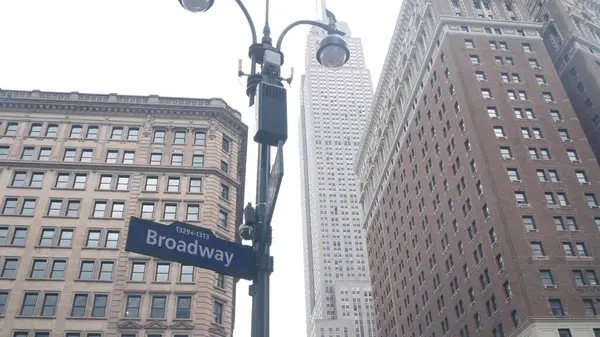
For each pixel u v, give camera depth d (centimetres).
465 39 8250
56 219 5619
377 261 11238
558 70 9131
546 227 6212
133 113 6556
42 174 5966
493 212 6412
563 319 5503
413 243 9062
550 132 7200
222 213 6066
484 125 7106
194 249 801
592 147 8150
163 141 6394
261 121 864
